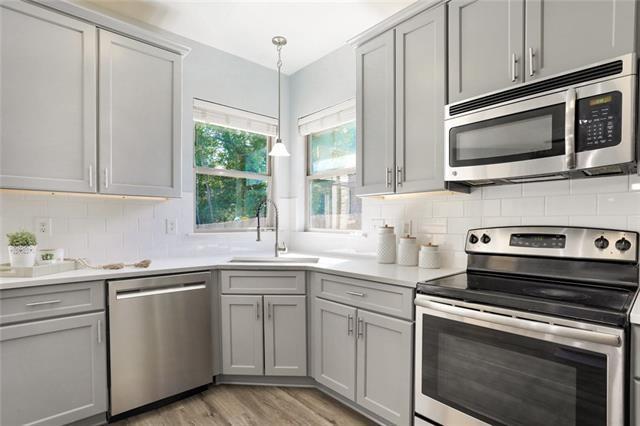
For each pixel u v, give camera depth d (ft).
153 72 7.27
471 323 4.47
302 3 7.35
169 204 8.52
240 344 7.33
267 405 6.63
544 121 4.52
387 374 5.63
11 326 5.01
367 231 8.55
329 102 9.69
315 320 7.05
